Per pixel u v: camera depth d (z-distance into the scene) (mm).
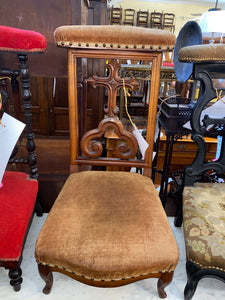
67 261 673
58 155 1692
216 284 1044
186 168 1100
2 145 876
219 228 848
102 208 828
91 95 2164
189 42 1112
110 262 661
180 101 1433
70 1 1174
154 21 7176
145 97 2355
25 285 999
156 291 996
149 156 1078
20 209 883
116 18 6949
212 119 1014
